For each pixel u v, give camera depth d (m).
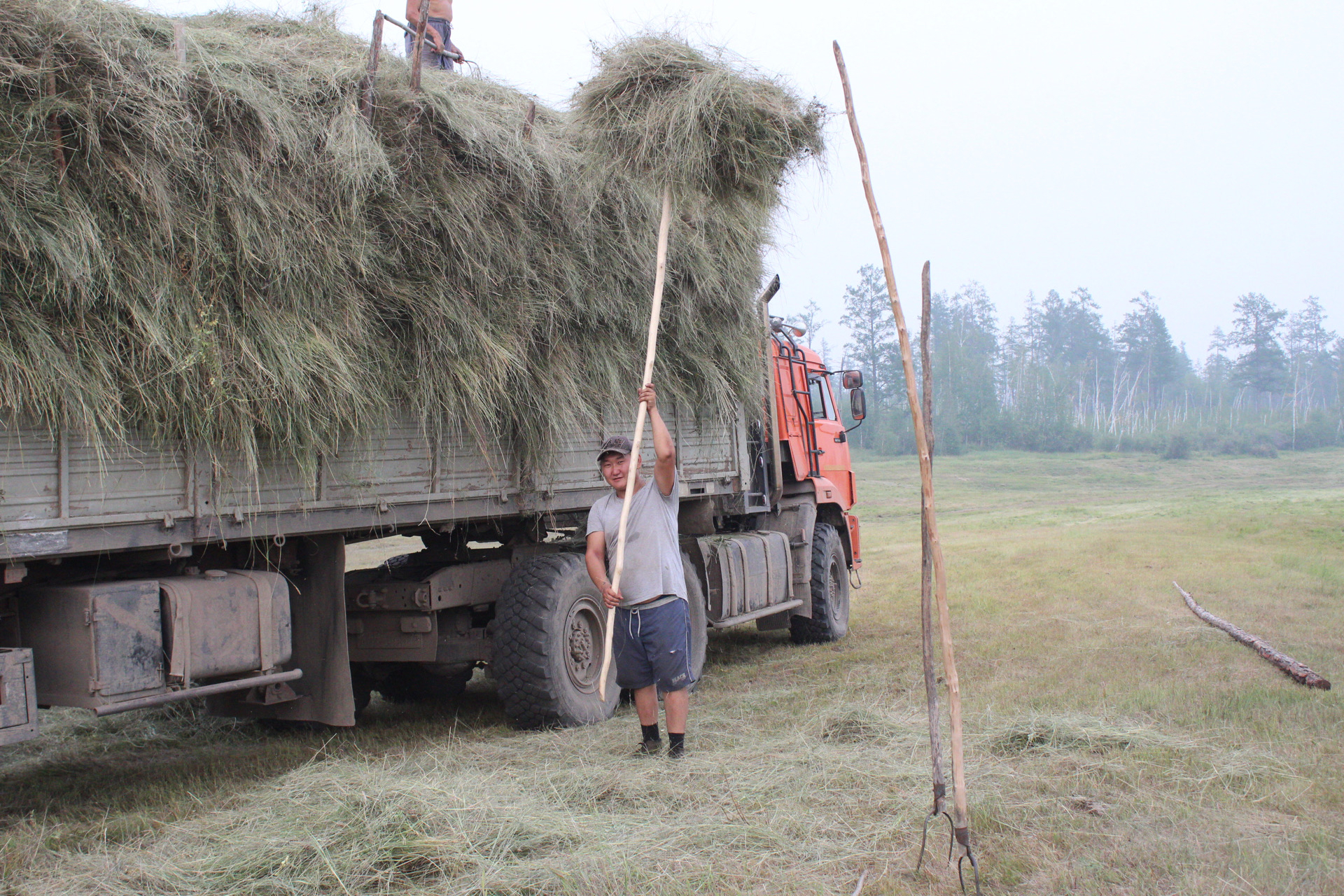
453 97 4.79
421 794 3.58
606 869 3.03
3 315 3.21
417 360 4.55
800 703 5.52
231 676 4.11
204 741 5.52
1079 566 12.62
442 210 4.58
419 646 5.54
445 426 4.80
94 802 4.12
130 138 3.55
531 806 3.58
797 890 2.96
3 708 3.34
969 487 56.62
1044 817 3.53
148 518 3.60
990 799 3.66
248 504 3.92
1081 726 4.57
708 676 6.92
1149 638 7.32
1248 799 3.69
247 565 4.40
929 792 3.76
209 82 3.76
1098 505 37.66
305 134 4.09
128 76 3.52
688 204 5.39
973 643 7.43
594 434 5.78
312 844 3.16
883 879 3.03
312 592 4.73
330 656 4.67
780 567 7.84
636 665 4.51
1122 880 3.00
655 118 4.96
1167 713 4.87
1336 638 7.13
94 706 3.52
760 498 7.80
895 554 16.53
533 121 5.10
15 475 3.24
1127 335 133.62
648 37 5.23
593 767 4.15
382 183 4.34
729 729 4.97
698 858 3.16
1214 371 149.62
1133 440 93.31
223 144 3.83
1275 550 14.06
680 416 6.53
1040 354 135.12
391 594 5.41
